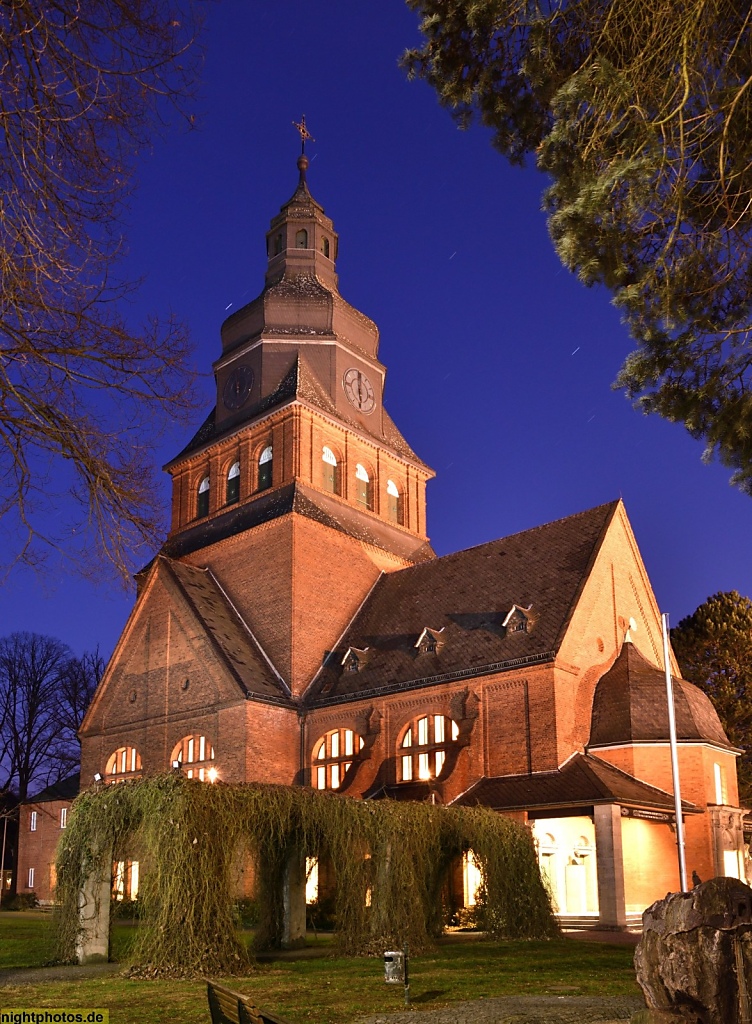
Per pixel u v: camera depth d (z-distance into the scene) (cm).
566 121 1223
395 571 5116
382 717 4166
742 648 5609
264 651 4678
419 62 1439
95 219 1004
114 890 3278
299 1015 1554
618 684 3856
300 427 5019
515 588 4284
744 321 1403
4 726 7062
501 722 3778
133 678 4891
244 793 2378
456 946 2733
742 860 3622
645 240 1324
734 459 1452
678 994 972
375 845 2694
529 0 1287
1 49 913
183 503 5606
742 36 1188
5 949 2755
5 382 1035
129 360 1088
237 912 2331
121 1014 1567
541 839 3781
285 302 5453
